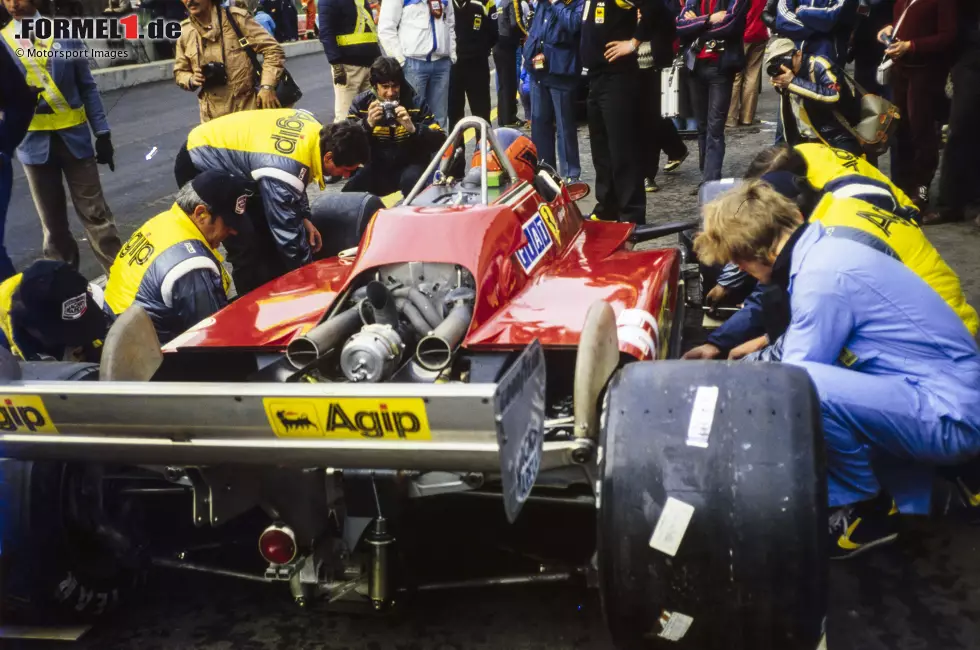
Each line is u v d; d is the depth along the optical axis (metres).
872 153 6.04
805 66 5.91
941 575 3.13
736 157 9.08
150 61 19.12
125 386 2.45
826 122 6.00
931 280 3.25
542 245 3.84
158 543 3.42
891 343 2.92
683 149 8.73
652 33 6.61
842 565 3.21
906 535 3.36
